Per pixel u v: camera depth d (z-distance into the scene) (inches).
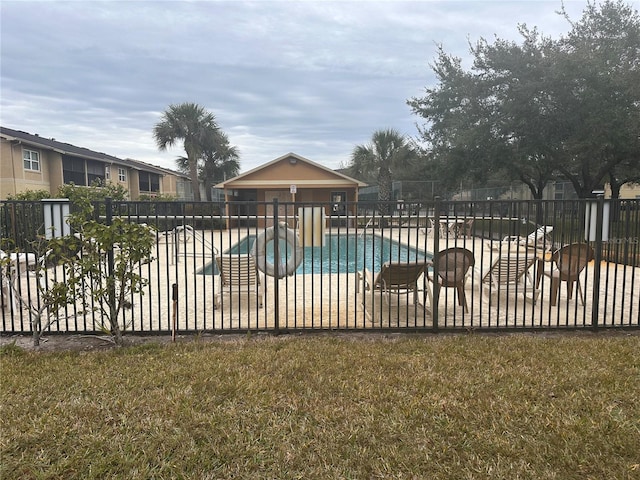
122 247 162.6
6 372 135.6
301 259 193.6
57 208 175.5
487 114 608.7
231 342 169.9
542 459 91.0
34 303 242.8
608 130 491.8
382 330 185.3
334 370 138.4
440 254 210.7
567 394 120.5
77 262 159.3
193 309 226.8
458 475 86.4
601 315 213.6
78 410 111.0
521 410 111.4
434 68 677.9
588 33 568.7
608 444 95.5
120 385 126.2
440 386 126.3
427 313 223.5
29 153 829.8
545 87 527.8
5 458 90.6
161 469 87.6
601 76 500.1
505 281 246.1
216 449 94.4
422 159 818.2
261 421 106.6
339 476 86.2
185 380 130.3
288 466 89.7
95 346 166.4
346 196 906.7
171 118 965.2
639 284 283.6
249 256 207.9
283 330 184.1
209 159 1098.7
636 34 521.0
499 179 976.9
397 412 111.3
